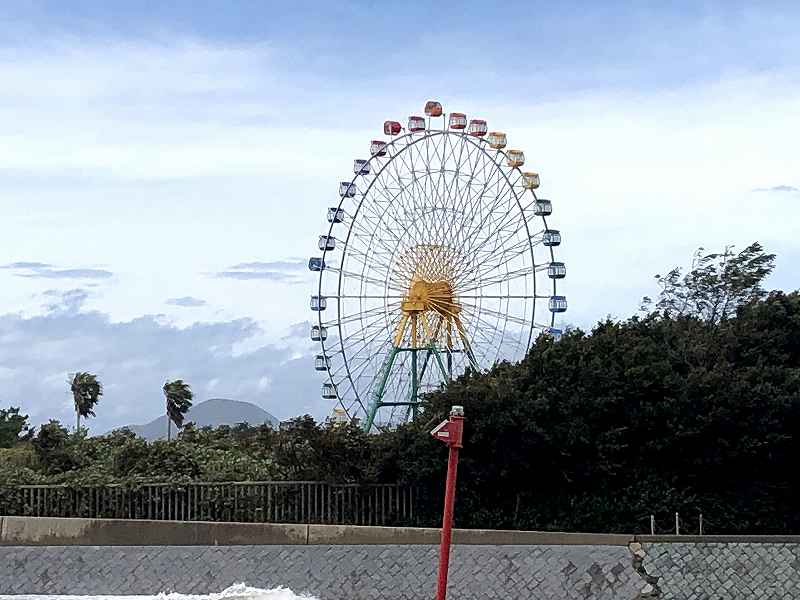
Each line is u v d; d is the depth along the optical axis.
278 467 41.03
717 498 41.47
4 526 35.34
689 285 69.56
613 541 32.06
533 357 43.38
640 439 41.66
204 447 45.22
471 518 40.34
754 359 46.16
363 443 40.78
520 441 40.31
